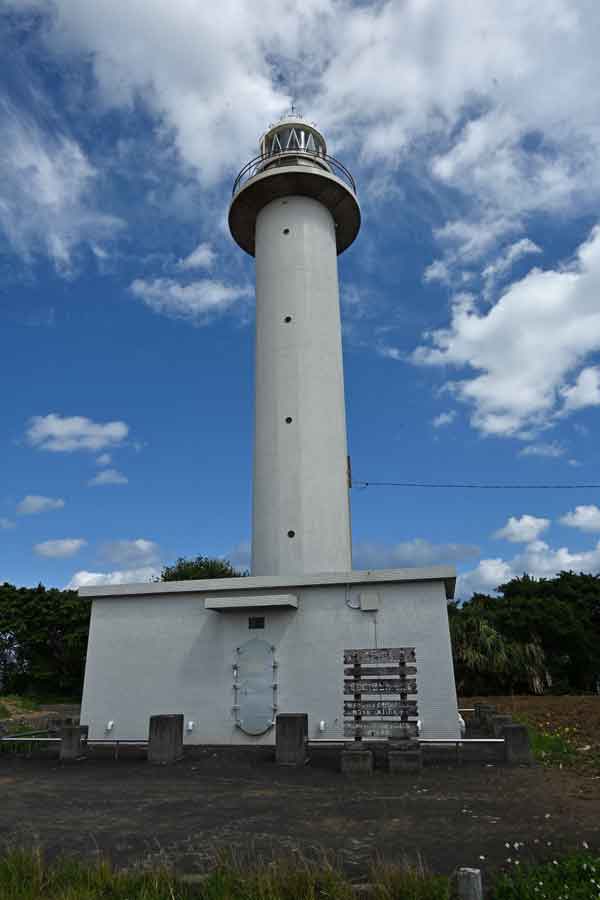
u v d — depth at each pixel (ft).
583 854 21.63
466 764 40.75
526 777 36.24
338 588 51.60
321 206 79.77
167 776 39.09
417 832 25.43
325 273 76.07
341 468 68.44
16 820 28.60
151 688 52.90
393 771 38.63
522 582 135.33
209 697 51.52
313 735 48.44
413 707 43.34
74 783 37.29
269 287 75.05
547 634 112.57
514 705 78.02
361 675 45.14
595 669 115.65
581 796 31.09
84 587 56.34
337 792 33.37
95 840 25.18
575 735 55.16
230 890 18.93
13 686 128.36
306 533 63.82
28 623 130.11
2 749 49.98
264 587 52.54
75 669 128.98
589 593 130.00
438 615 49.03
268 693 50.31
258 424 70.03
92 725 52.90
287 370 70.03
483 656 99.19
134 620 55.21
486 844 23.71
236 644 52.21
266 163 81.56
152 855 23.11
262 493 66.80
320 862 21.54
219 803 31.30
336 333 74.54
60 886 19.72
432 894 17.78
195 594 54.60
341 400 72.02
